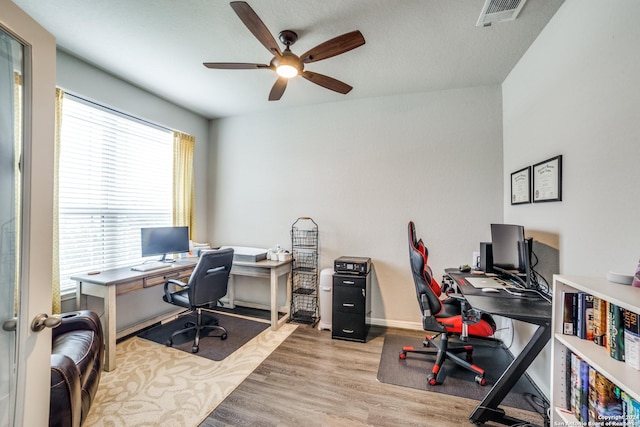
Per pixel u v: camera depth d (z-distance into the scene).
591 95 1.53
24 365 1.00
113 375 2.21
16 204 1.02
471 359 2.46
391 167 3.25
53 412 1.18
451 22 1.97
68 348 1.59
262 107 3.64
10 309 1.01
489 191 2.94
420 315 3.16
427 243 3.12
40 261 1.05
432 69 2.62
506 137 2.81
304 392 2.02
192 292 2.64
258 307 3.83
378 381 2.16
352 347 2.72
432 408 1.86
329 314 3.11
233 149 3.98
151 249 2.96
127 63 2.56
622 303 0.90
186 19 1.96
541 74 2.09
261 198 3.82
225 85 2.99
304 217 3.59
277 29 2.06
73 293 2.54
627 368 0.99
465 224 3.01
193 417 1.76
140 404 1.87
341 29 2.06
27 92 1.02
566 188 1.76
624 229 1.30
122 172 3.01
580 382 1.18
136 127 3.16
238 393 2.00
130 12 1.89
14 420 0.98
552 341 1.30
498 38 2.15
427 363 2.43
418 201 3.16
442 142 3.08
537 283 2.05
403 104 3.21
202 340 2.84
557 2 1.78
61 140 2.45
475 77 2.78
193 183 3.80
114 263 2.93
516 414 1.80
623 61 1.30
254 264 3.17
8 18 0.95
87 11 1.88
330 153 3.49
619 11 1.33
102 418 1.74
